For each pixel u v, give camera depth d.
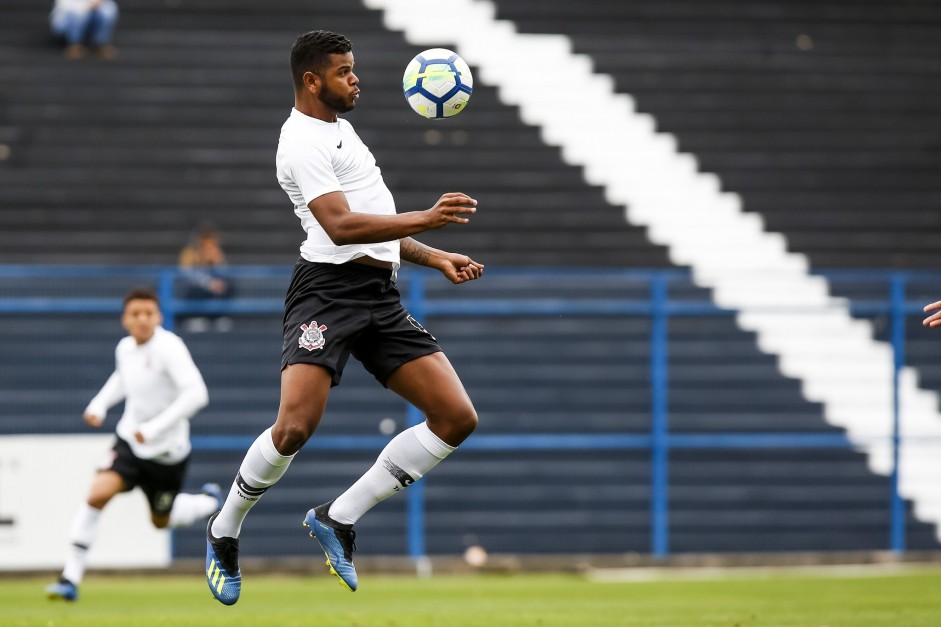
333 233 19.09
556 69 71.94
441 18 73.94
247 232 63.16
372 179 20.31
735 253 65.00
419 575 49.91
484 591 41.41
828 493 54.31
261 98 68.88
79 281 50.41
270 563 49.88
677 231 65.56
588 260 64.00
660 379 53.16
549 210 65.50
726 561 52.41
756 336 55.38
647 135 69.44
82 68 68.81
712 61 73.44
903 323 54.97
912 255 66.12
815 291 55.91
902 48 75.81
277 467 19.88
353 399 52.12
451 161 67.06
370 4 74.12
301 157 19.45
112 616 31.78
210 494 38.75
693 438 53.41
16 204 62.91
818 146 69.94
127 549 47.62
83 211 63.06
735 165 68.56
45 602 37.56
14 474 46.88
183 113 67.62
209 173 65.25
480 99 70.19
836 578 46.00
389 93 69.75
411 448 20.50
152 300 35.00
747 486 54.03
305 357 19.75
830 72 73.88
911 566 52.44
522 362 53.84
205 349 51.09
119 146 65.62
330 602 37.09
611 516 52.91
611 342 54.25
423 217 18.88
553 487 52.91
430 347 20.50
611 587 42.75
